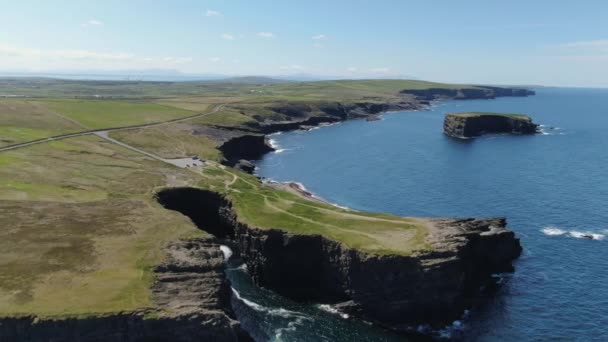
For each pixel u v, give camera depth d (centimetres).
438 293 6969
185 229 7981
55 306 5434
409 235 7831
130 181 10862
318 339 6531
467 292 7550
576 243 9700
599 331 6712
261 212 9162
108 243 7150
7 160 11275
